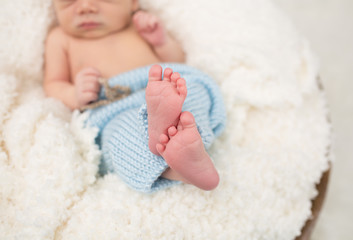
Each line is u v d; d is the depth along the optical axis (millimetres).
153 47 1246
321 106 1227
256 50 1164
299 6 1803
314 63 1259
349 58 1677
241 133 1093
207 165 735
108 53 1189
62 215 844
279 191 957
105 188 899
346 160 1470
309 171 1048
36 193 854
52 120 950
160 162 812
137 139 857
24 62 1196
